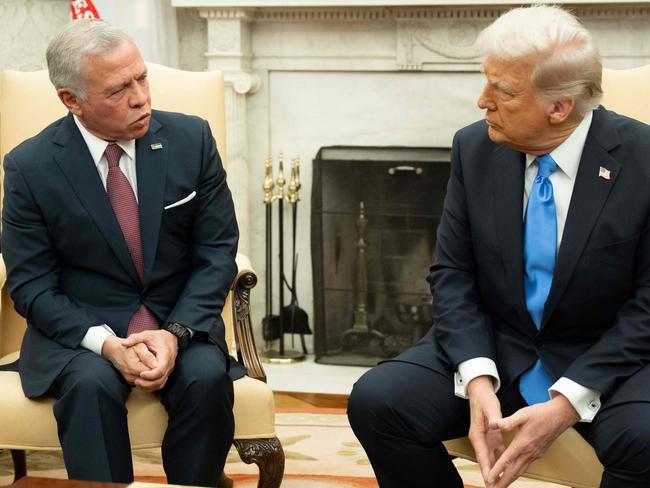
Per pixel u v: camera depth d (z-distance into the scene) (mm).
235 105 4055
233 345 2652
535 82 1894
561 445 1959
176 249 2309
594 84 1914
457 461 3008
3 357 2486
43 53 4102
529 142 1984
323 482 2781
